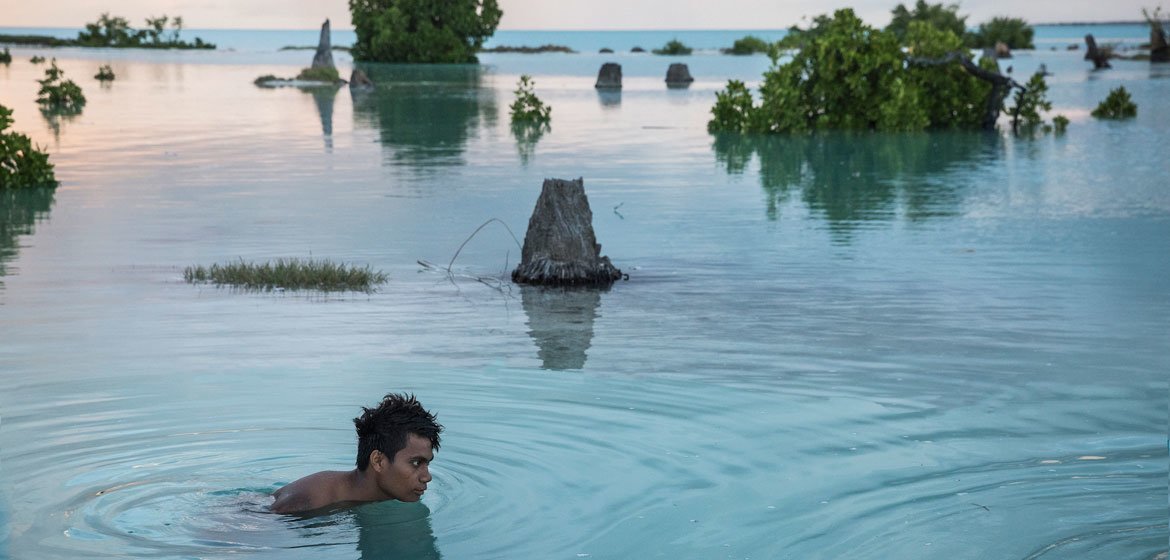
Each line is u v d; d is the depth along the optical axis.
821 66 32.84
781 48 33.97
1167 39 78.00
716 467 5.75
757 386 7.43
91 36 112.31
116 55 93.62
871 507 5.21
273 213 17.03
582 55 108.00
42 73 61.59
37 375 7.50
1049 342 8.84
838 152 27.14
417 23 82.44
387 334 9.12
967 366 8.03
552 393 7.20
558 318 9.93
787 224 16.31
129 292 10.96
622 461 5.82
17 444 5.92
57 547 4.56
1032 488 5.45
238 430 6.22
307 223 16.11
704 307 10.47
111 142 28.12
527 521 4.96
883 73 33.19
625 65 81.94
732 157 25.92
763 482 5.54
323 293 11.12
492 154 26.23
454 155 25.95
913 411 6.84
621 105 43.56
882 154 26.70
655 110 41.09
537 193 19.52
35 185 19.81
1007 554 4.66
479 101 45.41
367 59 83.56
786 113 32.19
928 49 34.12
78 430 6.19
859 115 33.72
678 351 8.54
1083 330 9.29
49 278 11.73
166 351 8.35
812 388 7.40
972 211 17.56
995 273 12.28
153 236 14.84
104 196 18.69
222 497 5.17
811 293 11.18
